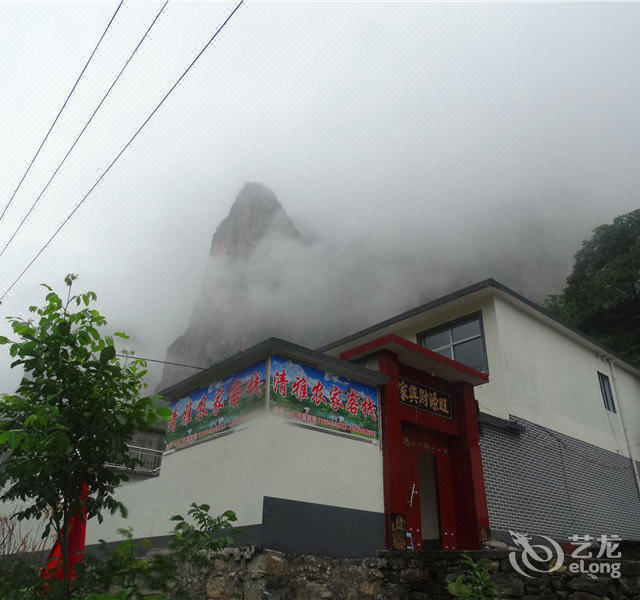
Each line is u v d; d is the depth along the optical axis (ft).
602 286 107.55
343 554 24.73
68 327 14.40
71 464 13.80
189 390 30.78
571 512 41.04
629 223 117.39
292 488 24.08
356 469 27.09
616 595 18.49
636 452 54.24
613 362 57.47
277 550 22.47
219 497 25.46
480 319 44.75
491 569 22.16
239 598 21.83
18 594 13.75
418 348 31.32
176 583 15.34
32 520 34.40
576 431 46.96
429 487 35.68
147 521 30.17
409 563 25.08
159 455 48.03
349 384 28.58
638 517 49.44
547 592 20.24
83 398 14.38
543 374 46.26
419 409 31.91
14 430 12.72
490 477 35.29
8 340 14.10
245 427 25.48
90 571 14.20
